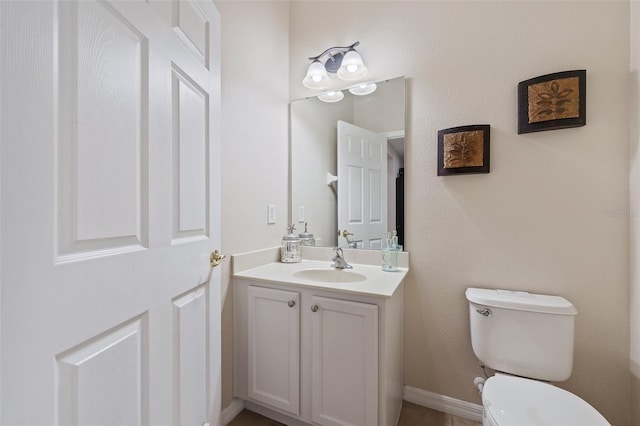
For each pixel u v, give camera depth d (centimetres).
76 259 59
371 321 119
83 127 61
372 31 177
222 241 145
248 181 163
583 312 131
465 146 147
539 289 139
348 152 184
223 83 146
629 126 123
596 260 129
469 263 152
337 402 126
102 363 65
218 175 117
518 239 142
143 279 77
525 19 141
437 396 157
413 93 165
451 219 156
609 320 127
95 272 63
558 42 135
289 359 136
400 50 169
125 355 71
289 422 144
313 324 131
